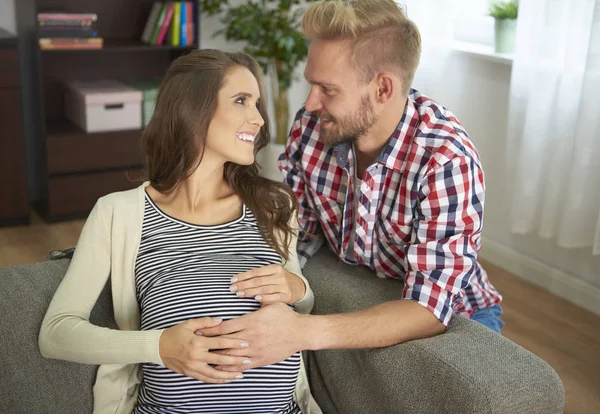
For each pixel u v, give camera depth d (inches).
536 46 110.0
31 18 135.7
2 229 137.6
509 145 118.5
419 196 62.3
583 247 114.7
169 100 59.5
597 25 99.5
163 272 58.6
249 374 56.1
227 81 58.9
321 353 64.0
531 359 54.7
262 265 60.7
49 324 56.0
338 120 63.7
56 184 139.4
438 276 60.0
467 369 52.9
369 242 67.3
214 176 62.1
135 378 59.1
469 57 128.7
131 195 61.1
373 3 61.7
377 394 58.3
